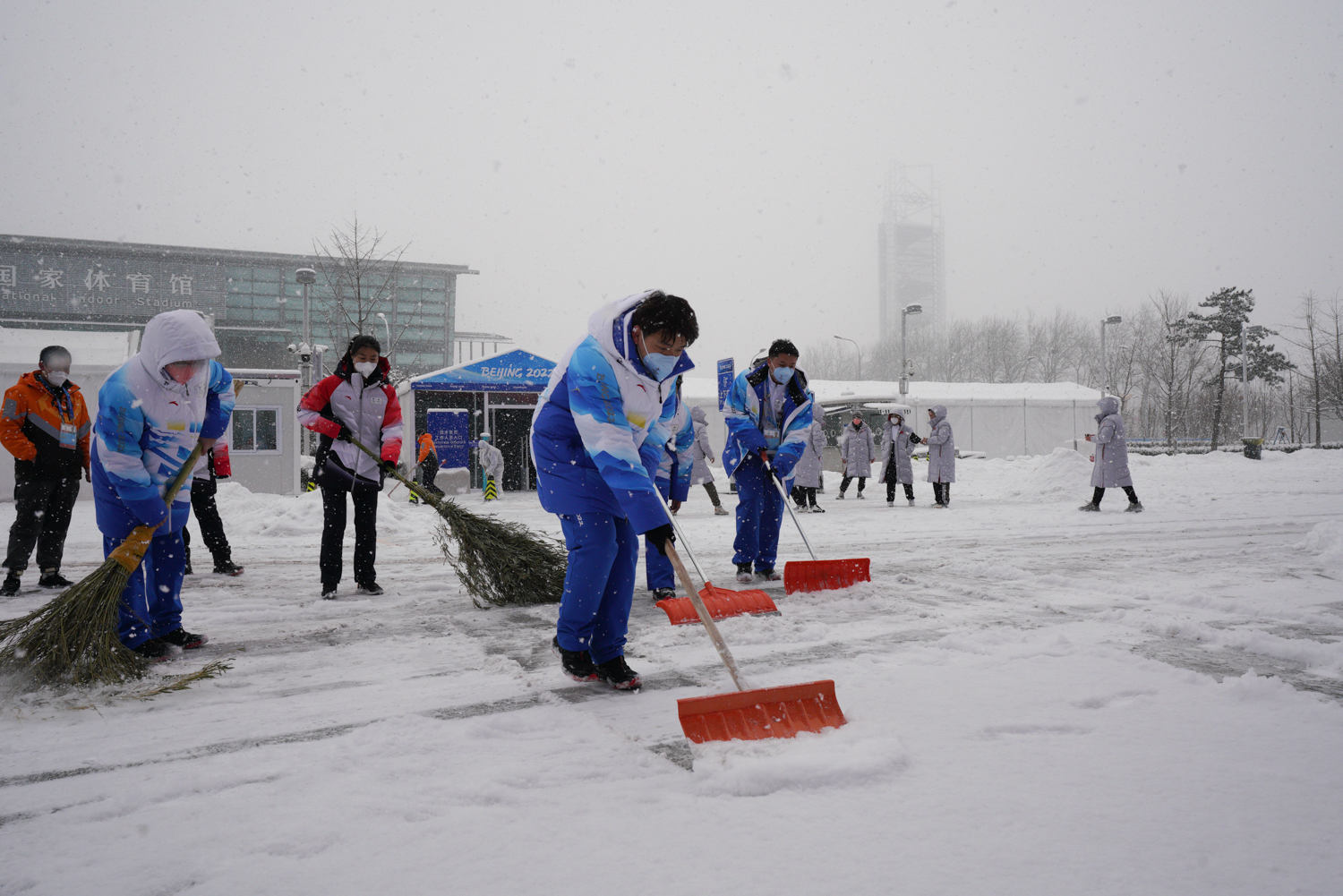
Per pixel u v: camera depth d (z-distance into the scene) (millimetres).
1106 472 10766
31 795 1948
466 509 4621
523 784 1970
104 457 3115
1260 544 7020
